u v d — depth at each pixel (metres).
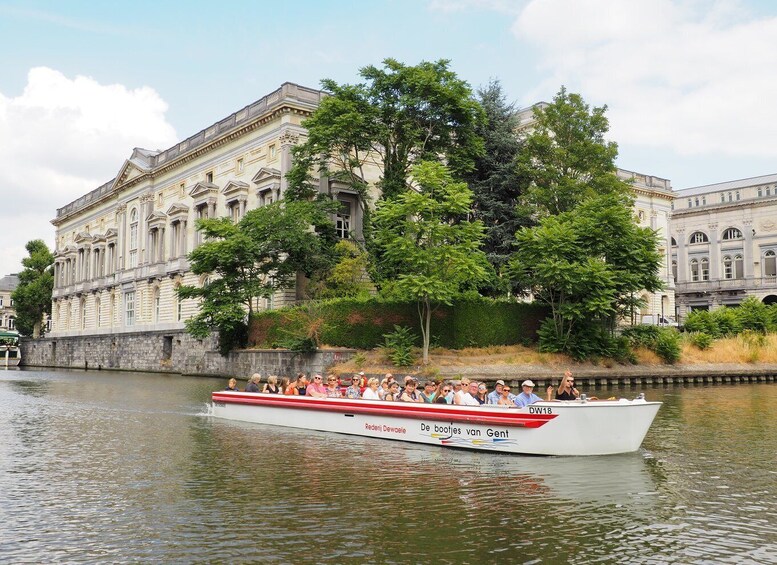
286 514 10.38
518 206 43.75
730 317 52.94
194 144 59.16
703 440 17.52
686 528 9.84
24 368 74.56
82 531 9.62
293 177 42.28
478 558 8.55
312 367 35.34
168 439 17.70
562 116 45.25
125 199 70.50
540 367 35.53
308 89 47.97
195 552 8.74
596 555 8.71
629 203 42.47
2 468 13.91
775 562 8.51
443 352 36.16
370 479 12.80
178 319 58.41
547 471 13.54
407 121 40.72
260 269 42.12
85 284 77.44
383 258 38.25
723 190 84.50
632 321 44.62
